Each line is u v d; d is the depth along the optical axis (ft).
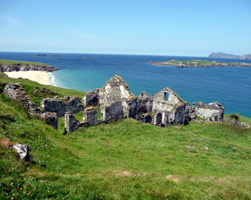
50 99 91.61
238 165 59.11
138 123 89.92
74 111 105.70
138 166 49.24
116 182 36.27
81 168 41.65
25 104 64.80
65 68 624.18
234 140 93.86
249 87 388.57
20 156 33.58
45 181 30.53
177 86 377.30
